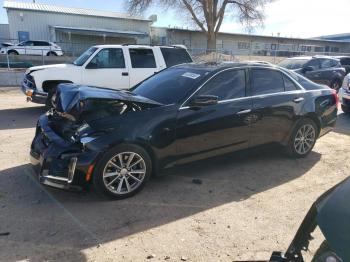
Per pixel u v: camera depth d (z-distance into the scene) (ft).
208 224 12.21
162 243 11.00
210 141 15.88
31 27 123.75
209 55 79.00
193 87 15.62
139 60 33.40
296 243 6.65
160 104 14.92
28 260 10.00
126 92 16.34
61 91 15.61
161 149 14.53
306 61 50.52
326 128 20.26
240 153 17.15
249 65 17.52
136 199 13.99
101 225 11.98
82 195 14.24
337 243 5.19
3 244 10.73
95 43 133.28
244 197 14.43
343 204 5.69
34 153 14.56
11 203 13.46
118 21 138.41
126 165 13.83
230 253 10.56
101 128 13.35
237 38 147.02
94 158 12.94
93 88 15.66
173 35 141.18
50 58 69.15
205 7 122.21
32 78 30.14
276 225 12.25
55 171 13.08
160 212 12.98
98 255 10.32
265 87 17.74
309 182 16.20
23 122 28.02
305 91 19.17
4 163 17.71
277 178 16.57
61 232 11.48
